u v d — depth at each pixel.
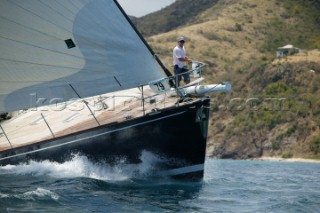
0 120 40.47
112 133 30.81
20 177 30.47
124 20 31.48
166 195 26.66
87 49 30.44
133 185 29.03
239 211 23.84
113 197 25.28
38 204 22.73
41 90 29.83
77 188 27.03
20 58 29.81
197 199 26.27
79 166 31.45
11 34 29.62
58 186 27.48
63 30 30.14
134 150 30.89
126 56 31.11
